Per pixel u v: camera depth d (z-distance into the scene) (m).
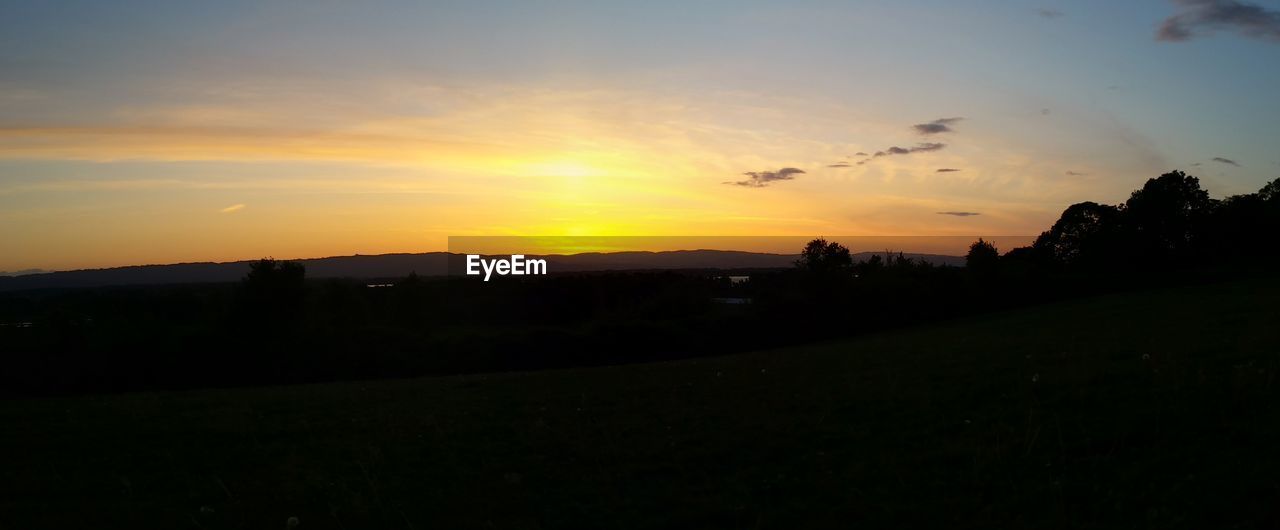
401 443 11.02
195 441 11.59
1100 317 27.56
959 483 7.75
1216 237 67.31
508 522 7.71
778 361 20.45
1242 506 6.30
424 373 30.03
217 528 7.77
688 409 12.58
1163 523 6.25
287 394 17.62
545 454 10.15
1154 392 9.91
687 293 43.09
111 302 34.19
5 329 29.33
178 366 26.94
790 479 8.48
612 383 16.72
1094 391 10.48
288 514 8.12
